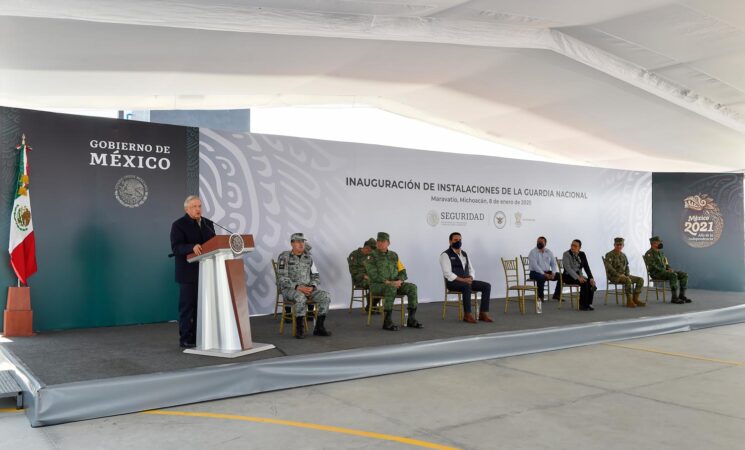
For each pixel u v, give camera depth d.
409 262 9.48
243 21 5.91
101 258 6.80
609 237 12.13
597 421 3.96
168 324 7.06
